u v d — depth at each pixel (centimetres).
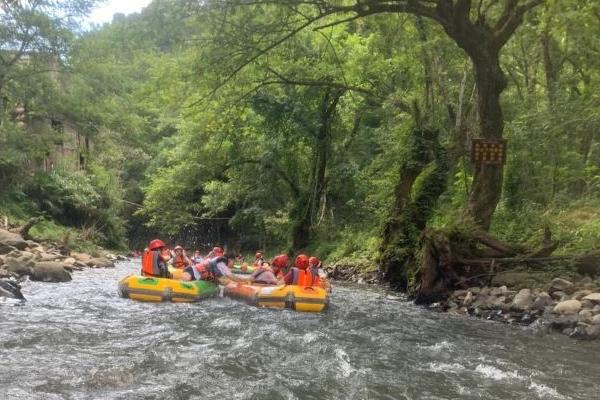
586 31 1586
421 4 1378
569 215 1606
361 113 2600
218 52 1558
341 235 2591
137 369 620
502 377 662
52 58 2373
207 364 652
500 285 1291
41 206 2739
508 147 1858
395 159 2053
